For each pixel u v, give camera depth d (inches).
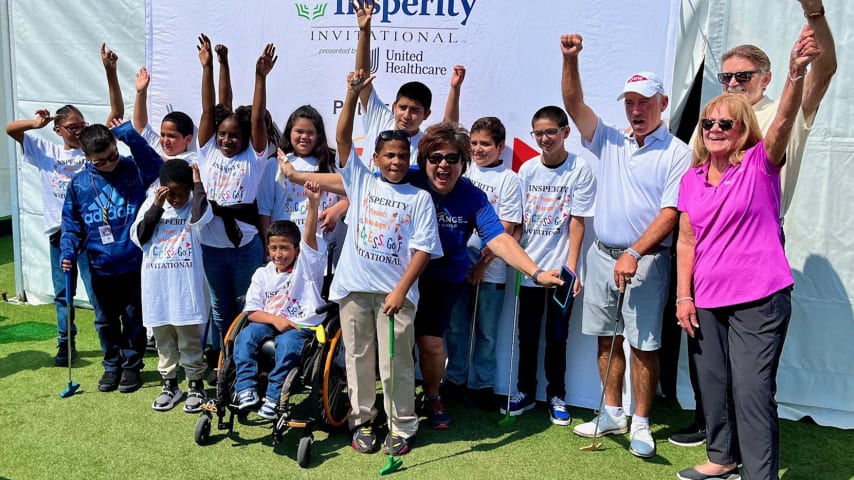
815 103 125.3
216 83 193.3
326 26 181.8
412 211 141.6
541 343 175.8
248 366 148.2
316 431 158.4
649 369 149.7
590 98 164.7
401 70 177.0
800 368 171.3
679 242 139.1
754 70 143.4
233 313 178.9
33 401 168.1
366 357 147.6
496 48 169.5
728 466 137.5
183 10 192.9
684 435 156.5
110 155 166.7
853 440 161.3
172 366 168.6
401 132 143.6
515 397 170.9
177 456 144.0
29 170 237.5
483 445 153.1
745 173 124.6
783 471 145.8
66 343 190.2
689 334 136.2
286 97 188.1
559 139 155.8
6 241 335.3
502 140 164.9
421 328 155.8
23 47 228.4
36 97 230.2
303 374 145.3
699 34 166.1
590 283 156.9
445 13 171.6
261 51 188.4
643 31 159.0
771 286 124.3
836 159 161.6
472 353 173.8
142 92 192.5
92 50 218.2
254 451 147.3
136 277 172.6
